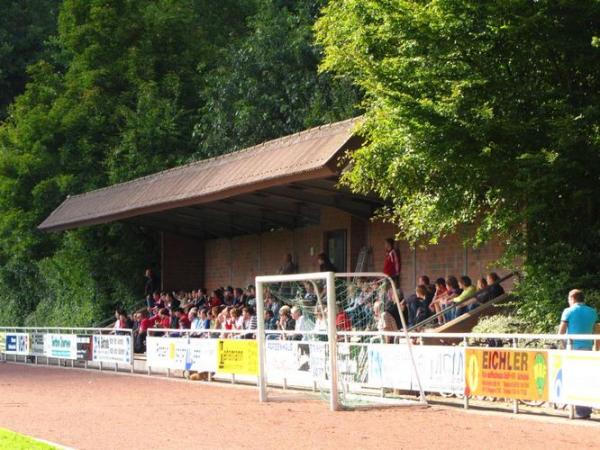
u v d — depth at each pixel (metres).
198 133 37.78
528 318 16.95
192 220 31.28
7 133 41.28
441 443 11.25
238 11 48.28
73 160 39.25
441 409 15.05
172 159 38.22
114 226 36.44
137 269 36.72
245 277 31.55
